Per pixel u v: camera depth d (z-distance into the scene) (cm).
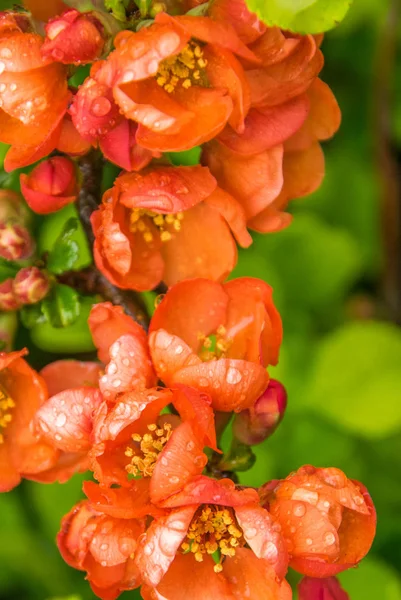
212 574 48
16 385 51
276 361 50
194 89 48
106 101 47
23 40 48
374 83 67
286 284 66
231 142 49
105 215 49
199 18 47
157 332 47
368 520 48
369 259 69
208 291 49
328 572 47
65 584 62
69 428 48
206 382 47
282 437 63
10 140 48
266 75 49
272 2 46
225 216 50
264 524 46
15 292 52
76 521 48
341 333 63
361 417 62
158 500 46
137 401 46
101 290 52
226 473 50
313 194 68
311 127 52
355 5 65
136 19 48
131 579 48
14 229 52
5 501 62
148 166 49
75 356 59
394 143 68
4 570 62
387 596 59
